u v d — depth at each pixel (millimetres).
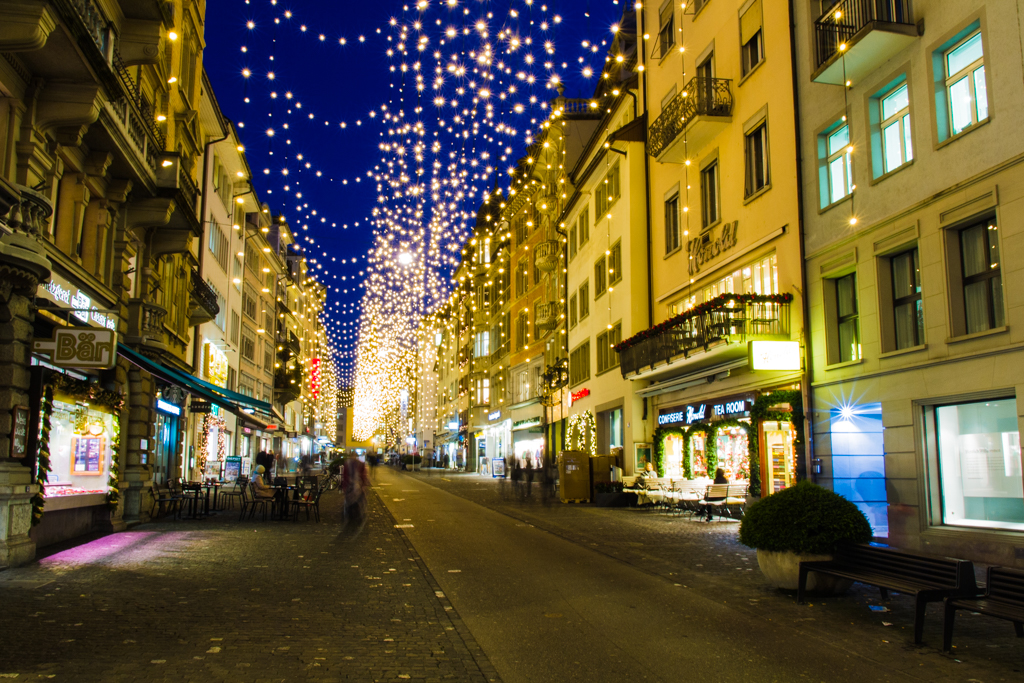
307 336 82938
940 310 12977
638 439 26797
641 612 8125
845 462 15609
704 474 22391
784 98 18062
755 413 18109
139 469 17938
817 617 7867
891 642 6875
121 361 16703
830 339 16219
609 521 18656
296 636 6832
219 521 18297
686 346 20594
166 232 20062
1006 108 11742
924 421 13430
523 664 6176
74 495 13953
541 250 39875
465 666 6020
